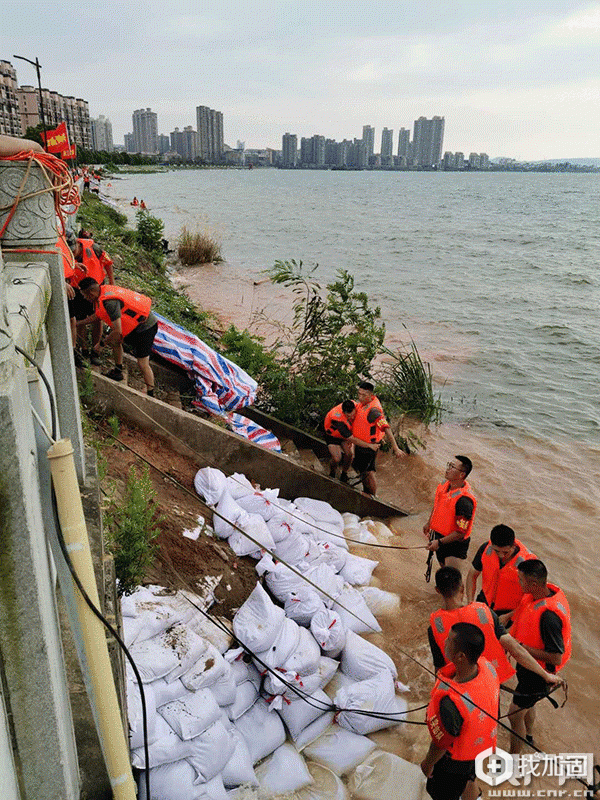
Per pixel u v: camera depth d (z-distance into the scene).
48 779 1.94
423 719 4.46
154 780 3.38
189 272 21.50
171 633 3.81
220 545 5.20
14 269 3.01
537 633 4.17
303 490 7.09
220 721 3.64
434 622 4.16
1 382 1.53
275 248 28.48
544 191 115.94
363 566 5.89
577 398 11.41
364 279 21.61
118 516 4.63
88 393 5.97
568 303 18.42
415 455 8.99
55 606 2.15
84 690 2.74
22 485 1.56
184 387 8.06
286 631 4.34
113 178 95.56
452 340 14.63
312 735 4.12
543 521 7.50
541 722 4.77
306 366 9.76
